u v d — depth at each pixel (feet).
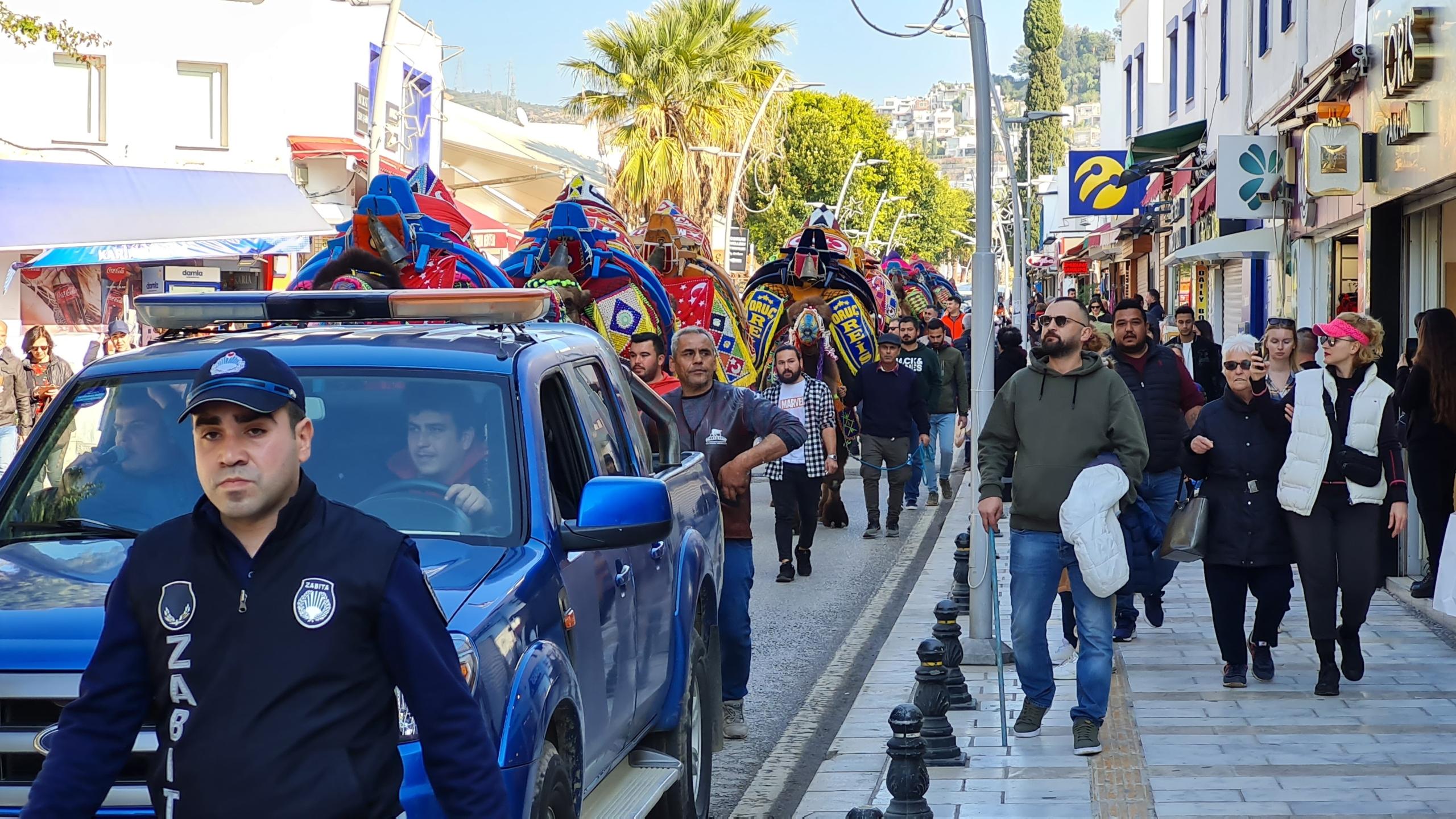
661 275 61.16
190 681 9.59
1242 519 29.40
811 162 285.43
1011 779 23.93
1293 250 62.69
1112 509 24.76
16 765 12.38
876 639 36.60
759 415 29.45
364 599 9.70
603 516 15.46
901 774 20.15
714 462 29.27
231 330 18.88
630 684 18.02
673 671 20.25
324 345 17.11
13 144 78.48
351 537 9.84
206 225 81.56
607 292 49.03
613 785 18.17
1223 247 68.28
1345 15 51.75
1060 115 112.06
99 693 9.75
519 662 13.62
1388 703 28.25
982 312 32.99
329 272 28.43
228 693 9.53
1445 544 22.59
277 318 18.51
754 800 23.88
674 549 20.95
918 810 20.12
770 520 60.23
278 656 9.56
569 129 170.30
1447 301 42.63
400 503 15.56
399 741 11.52
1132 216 127.65
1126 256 144.25
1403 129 41.06
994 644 32.81
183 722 9.61
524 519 15.53
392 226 34.04
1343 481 28.71
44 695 12.25
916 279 119.65
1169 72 111.04
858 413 58.70
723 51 146.82
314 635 9.60
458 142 132.77
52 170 79.00
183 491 15.84
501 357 16.97
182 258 79.20
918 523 58.70
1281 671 31.24
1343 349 28.55
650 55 143.84
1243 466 29.32
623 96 145.59
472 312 17.90
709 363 29.43
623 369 22.24
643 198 142.61
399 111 110.73
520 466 15.90
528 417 16.30
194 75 90.38
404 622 9.80
